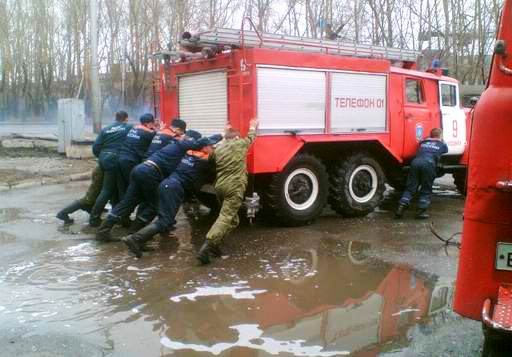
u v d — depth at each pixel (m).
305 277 5.55
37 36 35.59
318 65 7.65
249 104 7.05
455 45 18.45
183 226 7.90
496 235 3.22
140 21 29.38
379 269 5.81
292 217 7.67
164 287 5.23
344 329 4.27
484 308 3.11
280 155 7.34
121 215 6.99
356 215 8.52
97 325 4.33
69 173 12.20
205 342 4.03
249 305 4.77
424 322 4.39
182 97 8.33
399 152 8.80
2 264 5.95
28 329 4.24
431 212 9.02
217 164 6.26
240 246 6.76
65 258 6.21
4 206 9.14
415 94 9.19
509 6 3.15
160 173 6.84
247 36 7.10
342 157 8.34
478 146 3.23
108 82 31.84
